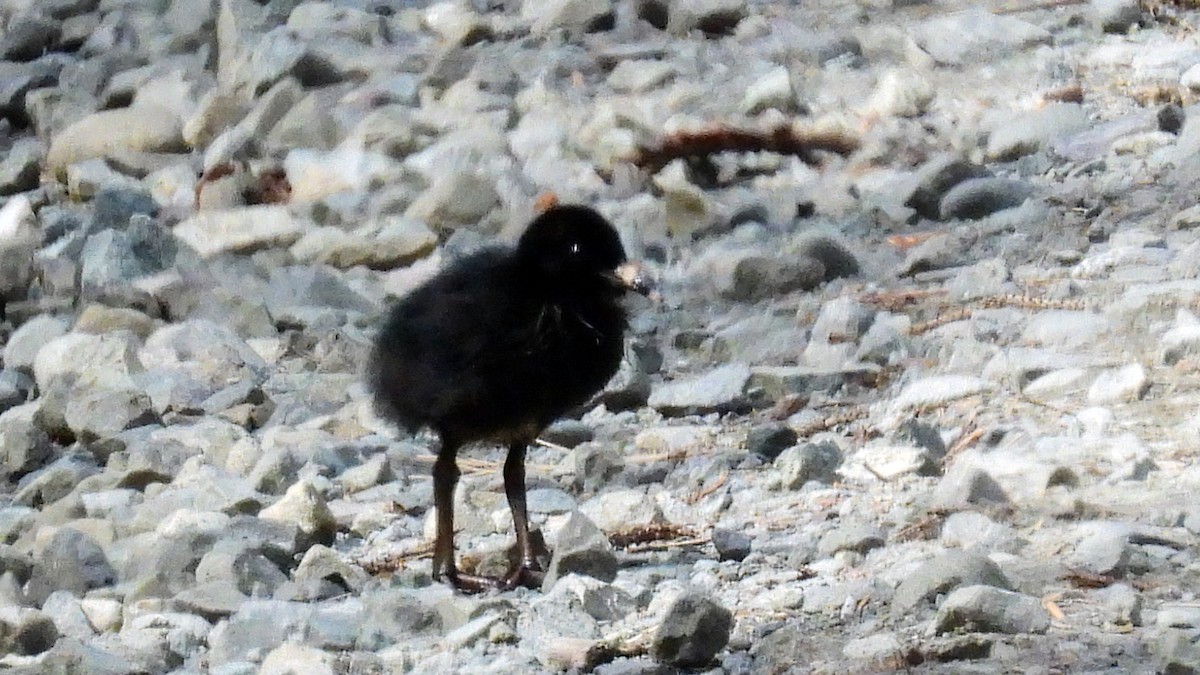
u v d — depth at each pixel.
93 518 11.52
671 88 19.50
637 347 13.97
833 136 17.95
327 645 9.38
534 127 18.61
